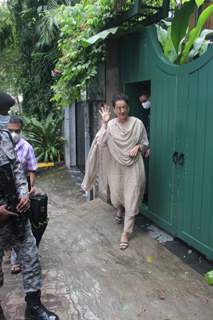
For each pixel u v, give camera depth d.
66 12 5.00
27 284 2.65
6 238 2.56
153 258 3.71
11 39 11.94
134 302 2.99
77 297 3.07
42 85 10.48
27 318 2.73
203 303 2.94
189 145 3.63
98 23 4.75
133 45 4.54
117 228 4.46
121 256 3.79
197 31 3.75
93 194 6.00
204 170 3.41
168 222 4.10
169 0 4.29
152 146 4.35
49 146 9.77
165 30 4.14
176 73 3.76
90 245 4.09
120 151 3.96
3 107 2.63
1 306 2.86
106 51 4.98
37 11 9.70
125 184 4.05
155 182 4.34
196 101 3.48
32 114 10.81
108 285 3.25
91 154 4.41
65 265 3.64
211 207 3.34
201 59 3.36
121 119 3.96
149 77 4.28
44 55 10.02
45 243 4.18
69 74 5.16
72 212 5.18
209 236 3.40
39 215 3.11
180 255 3.73
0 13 11.52
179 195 3.85
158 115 4.18
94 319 2.77
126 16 4.33
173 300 2.99
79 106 8.78
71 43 5.13
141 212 4.73
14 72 11.82
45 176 8.63
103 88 5.27
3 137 2.54
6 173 2.49
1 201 2.50
